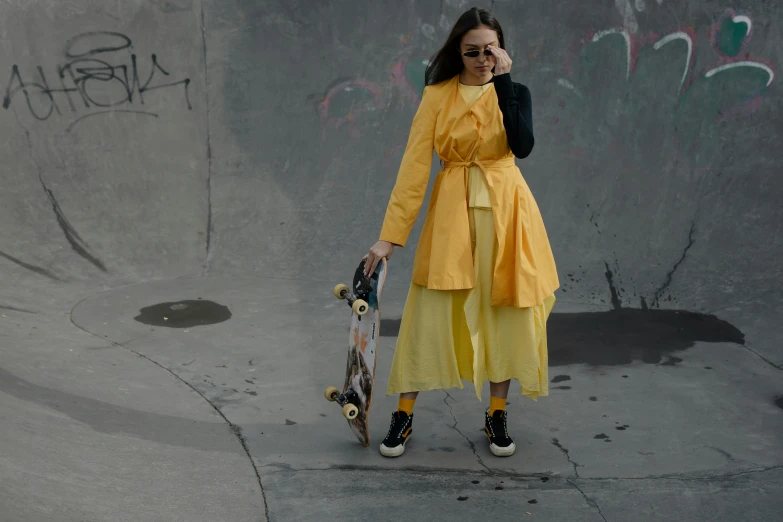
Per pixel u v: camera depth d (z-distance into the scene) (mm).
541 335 2988
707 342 4250
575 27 5391
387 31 5836
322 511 2609
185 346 4211
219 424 3273
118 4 5949
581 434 3215
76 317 4637
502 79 2738
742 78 5004
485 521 2566
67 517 2242
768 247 4828
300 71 6039
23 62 5723
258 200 5918
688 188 5098
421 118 2912
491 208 2846
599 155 5344
